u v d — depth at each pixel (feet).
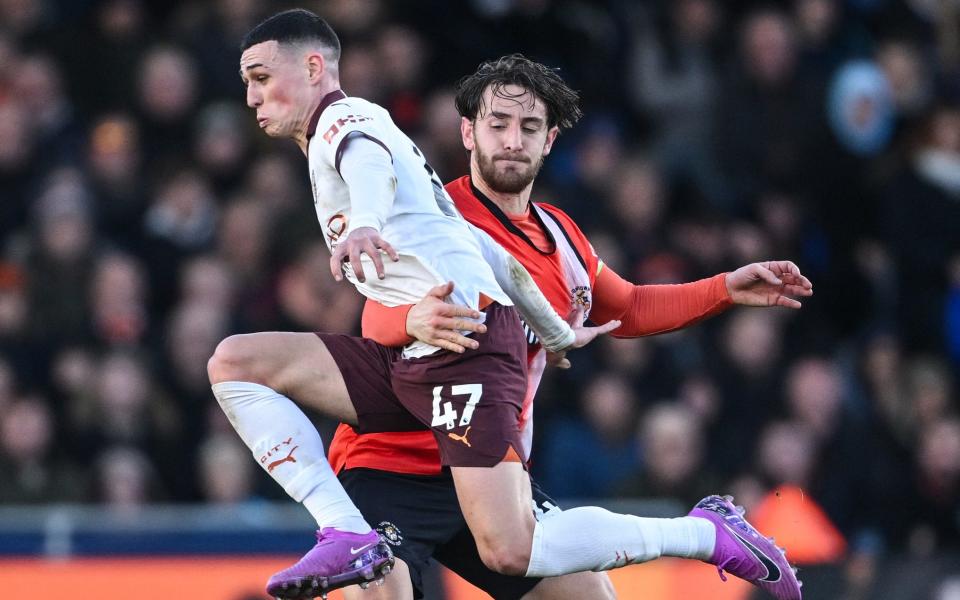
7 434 91.25
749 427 100.99
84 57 114.42
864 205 120.16
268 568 80.02
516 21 118.52
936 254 116.98
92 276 100.99
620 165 113.50
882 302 118.32
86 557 78.84
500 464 51.96
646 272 107.14
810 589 82.23
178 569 79.36
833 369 106.42
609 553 53.26
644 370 100.99
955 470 100.32
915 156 118.93
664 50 119.85
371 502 55.57
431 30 117.60
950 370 115.65
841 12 126.00
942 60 130.82
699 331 105.09
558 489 95.35
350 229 48.62
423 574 78.69
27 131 108.17
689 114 118.52
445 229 53.36
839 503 98.53
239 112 111.96
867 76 121.49
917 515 100.22
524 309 55.26
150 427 94.89
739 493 92.73
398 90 113.09
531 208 58.49
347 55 111.96
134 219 106.22
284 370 54.03
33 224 104.47
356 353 54.65
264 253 104.53
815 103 119.03
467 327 50.80
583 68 119.65
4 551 78.28
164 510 81.66
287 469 52.37
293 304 100.27
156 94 110.83
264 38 53.72
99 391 94.48
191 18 116.78
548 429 97.91
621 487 92.12
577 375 99.81
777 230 115.24
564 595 57.88
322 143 51.85
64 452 93.45
